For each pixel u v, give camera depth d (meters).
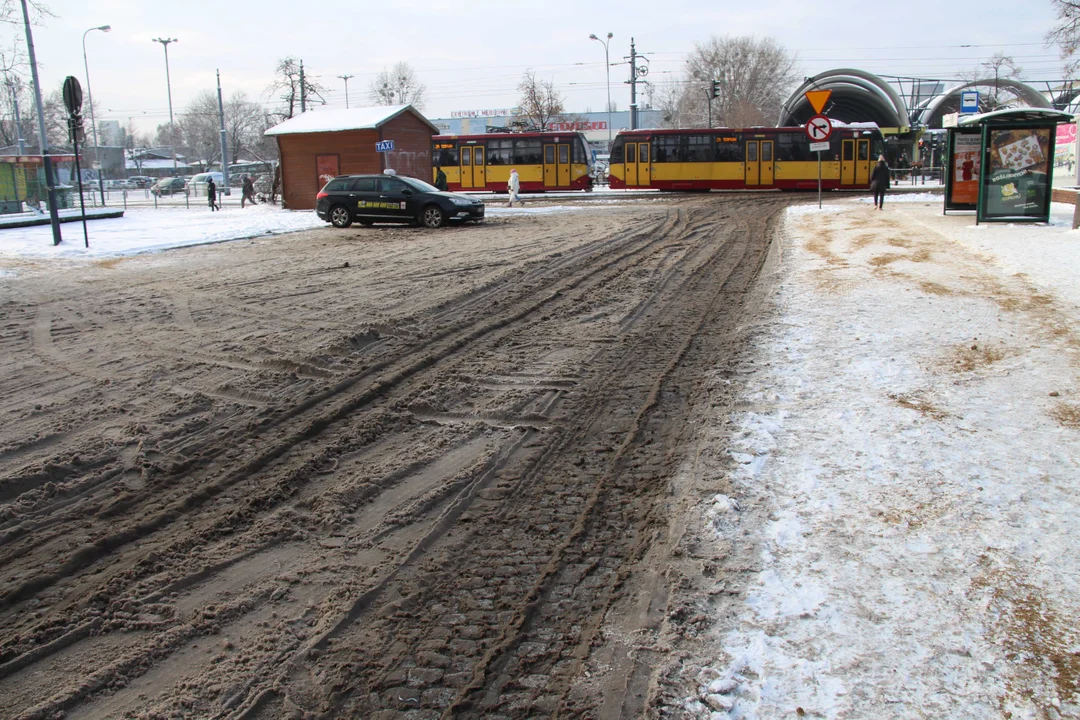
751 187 42.59
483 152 44.34
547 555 4.45
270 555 4.50
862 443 5.66
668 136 43.03
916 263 13.22
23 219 26.52
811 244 16.91
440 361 8.34
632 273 13.86
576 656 3.55
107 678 3.46
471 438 6.24
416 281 13.13
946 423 5.96
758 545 4.36
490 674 3.44
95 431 6.35
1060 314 9.10
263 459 5.77
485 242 19.17
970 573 3.95
